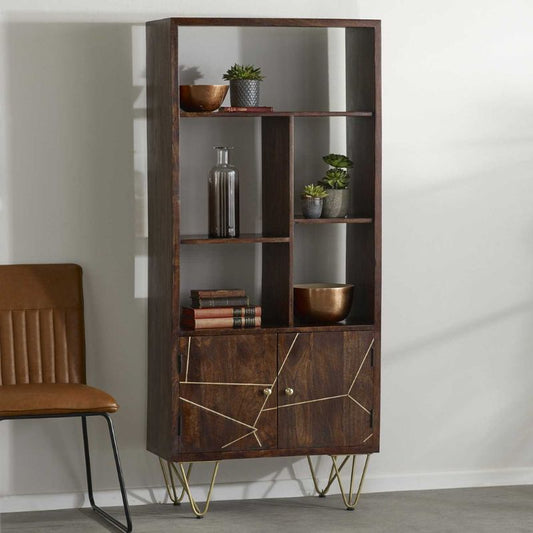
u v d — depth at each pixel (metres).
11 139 4.31
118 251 4.44
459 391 4.84
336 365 4.26
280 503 4.57
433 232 4.75
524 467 4.89
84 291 4.42
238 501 4.60
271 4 4.53
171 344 4.08
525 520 4.31
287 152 4.20
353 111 4.34
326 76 4.58
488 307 4.84
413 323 4.77
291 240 4.20
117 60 4.38
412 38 4.67
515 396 4.88
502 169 4.80
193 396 4.12
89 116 4.38
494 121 4.77
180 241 4.05
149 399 4.45
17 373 4.19
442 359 4.81
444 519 4.32
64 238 4.38
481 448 4.87
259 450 4.20
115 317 4.45
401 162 4.70
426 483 4.82
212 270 4.53
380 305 4.30
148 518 4.30
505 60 4.77
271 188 4.39
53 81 4.33
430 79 4.70
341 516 4.36
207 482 4.59
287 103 4.55
